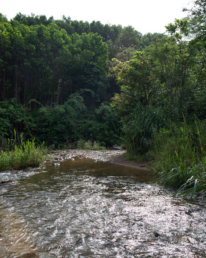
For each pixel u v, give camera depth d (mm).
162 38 7582
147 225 2150
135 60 8570
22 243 1792
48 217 2365
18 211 2547
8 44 18547
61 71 24344
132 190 3521
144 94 8539
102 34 45438
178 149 4730
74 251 1667
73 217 2365
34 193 3330
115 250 1681
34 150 6340
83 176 4637
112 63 32094
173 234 1952
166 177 3883
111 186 3785
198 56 7180
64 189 3568
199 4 6586
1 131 13609
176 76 7254
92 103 27859
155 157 5445
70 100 21641
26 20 28594
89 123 19875
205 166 3363
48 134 16156
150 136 6531
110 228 2086
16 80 19828
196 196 3145
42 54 21125
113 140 19156
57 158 7621
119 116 9008
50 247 1728
